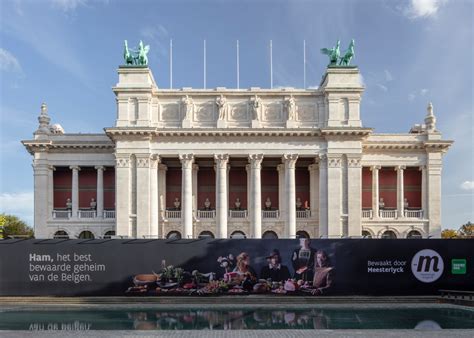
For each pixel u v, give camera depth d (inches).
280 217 3284.9
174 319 1534.2
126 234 3075.8
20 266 1947.6
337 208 3107.8
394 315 1614.2
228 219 3255.4
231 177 3508.9
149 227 3093.0
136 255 1967.3
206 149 3164.4
